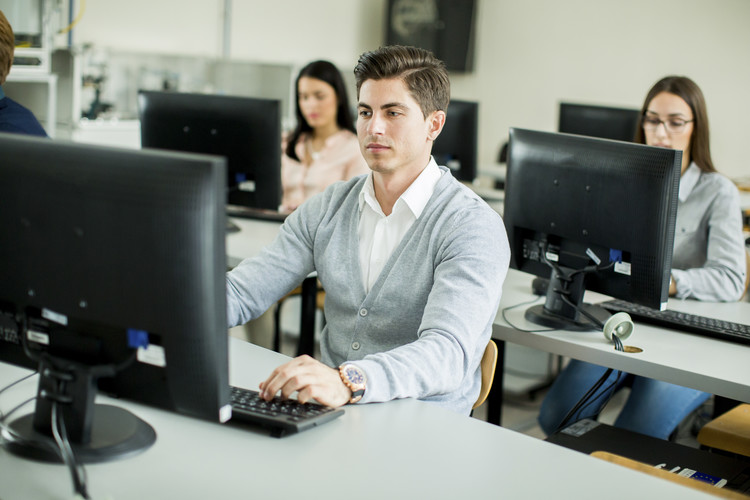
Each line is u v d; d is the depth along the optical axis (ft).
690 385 5.39
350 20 21.97
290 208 10.55
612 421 9.87
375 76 5.16
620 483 3.66
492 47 22.31
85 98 15.28
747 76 18.29
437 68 5.27
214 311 3.38
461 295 4.84
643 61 19.77
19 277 3.66
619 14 20.01
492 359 5.19
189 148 8.71
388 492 3.45
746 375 5.34
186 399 3.55
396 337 5.31
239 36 19.34
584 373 7.27
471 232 5.05
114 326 3.55
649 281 5.85
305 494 3.40
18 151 3.54
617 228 5.90
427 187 5.34
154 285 3.37
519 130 6.58
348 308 5.51
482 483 3.58
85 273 3.49
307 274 5.90
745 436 5.82
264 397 4.22
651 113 7.87
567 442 5.47
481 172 15.89
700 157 7.76
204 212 3.26
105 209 3.38
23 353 3.89
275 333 9.80
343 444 3.90
